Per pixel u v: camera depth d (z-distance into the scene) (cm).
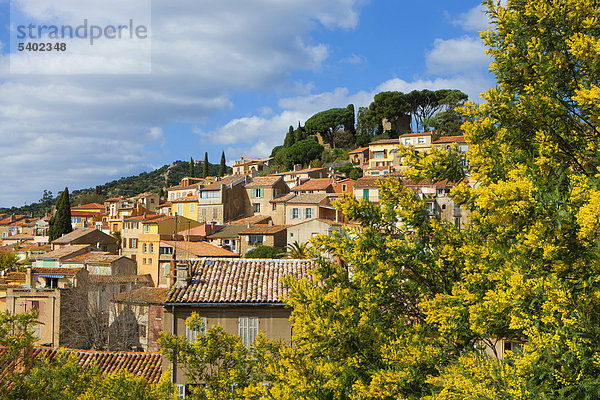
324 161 14300
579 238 892
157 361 3219
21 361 2177
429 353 1142
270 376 1567
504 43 1213
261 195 10075
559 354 866
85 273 5675
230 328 2575
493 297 981
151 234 7819
